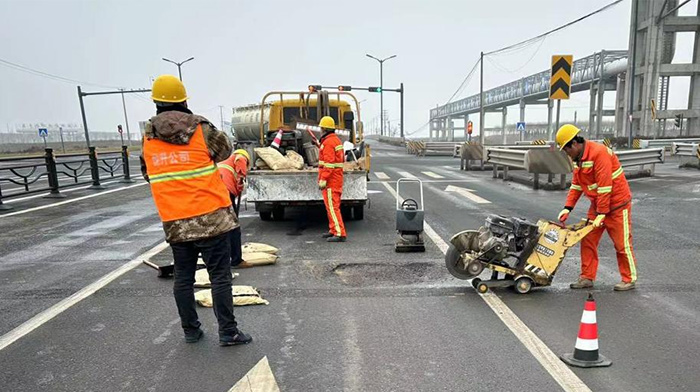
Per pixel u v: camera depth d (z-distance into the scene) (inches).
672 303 176.2
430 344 145.6
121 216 378.3
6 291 199.2
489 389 120.5
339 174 276.2
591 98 1892.2
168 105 141.9
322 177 271.4
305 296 188.2
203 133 141.9
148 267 233.5
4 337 154.5
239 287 190.7
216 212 141.3
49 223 350.6
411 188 526.0
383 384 123.3
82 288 202.1
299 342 148.1
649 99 1387.8
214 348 145.0
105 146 2433.6
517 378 125.6
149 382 125.7
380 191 505.4
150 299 187.9
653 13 1343.5
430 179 624.1
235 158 225.5
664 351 139.4
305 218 357.4
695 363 132.3
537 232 187.8
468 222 327.9
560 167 481.7
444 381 124.4
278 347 144.9
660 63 1368.1
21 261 246.4
